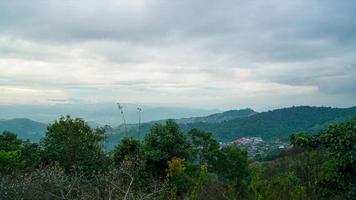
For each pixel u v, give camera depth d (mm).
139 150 28250
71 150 29297
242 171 28766
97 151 29500
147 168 27172
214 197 10438
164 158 27453
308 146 10945
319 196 9883
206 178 10828
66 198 14523
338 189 9852
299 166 10719
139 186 18078
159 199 13328
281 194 9109
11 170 23484
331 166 10039
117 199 12984
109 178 14258
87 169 25953
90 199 13727
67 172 27719
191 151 29578
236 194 10227
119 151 28109
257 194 8992
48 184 15570
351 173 9797
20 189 15219
